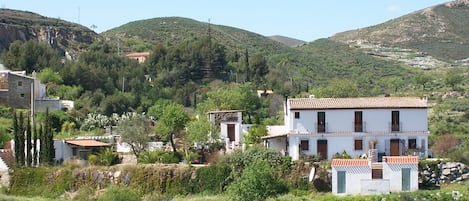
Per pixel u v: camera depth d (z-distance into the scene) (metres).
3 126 98.06
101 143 90.50
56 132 106.50
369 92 166.88
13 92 115.94
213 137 88.94
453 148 91.00
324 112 78.88
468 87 169.75
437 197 66.62
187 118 90.75
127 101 136.75
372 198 66.75
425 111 79.31
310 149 78.38
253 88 160.62
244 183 66.44
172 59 176.50
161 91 154.62
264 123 109.06
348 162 71.38
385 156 74.88
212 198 70.56
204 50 179.00
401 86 184.38
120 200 69.31
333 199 67.06
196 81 174.12
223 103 116.06
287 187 72.25
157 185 76.00
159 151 85.06
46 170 80.69
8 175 81.19
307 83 186.25
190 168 76.19
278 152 75.75
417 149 78.38
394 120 79.00
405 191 69.69
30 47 152.75
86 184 78.50
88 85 143.62
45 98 121.44
